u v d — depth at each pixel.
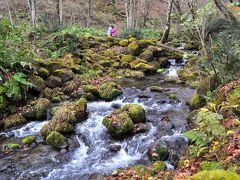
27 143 6.92
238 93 6.46
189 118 7.43
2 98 8.36
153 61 14.39
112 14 37.25
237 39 7.94
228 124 5.40
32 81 9.63
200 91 8.27
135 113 7.40
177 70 13.16
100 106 8.99
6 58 9.21
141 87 10.83
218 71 7.91
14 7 30.48
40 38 15.06
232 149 4.55
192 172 4.72
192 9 11.55
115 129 6.96
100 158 6.36
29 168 6.02
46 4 33.47
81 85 10.46
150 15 39.03
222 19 11.43
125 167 5.89
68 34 14.36
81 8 35.41
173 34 21.95
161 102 8.98
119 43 16.23
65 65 11.45
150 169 5.48
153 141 6.64
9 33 10.08
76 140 7.05
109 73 12.55
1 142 7.13
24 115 8.30
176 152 6.06
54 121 7.40
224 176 3.40
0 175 5.80
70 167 6.04
